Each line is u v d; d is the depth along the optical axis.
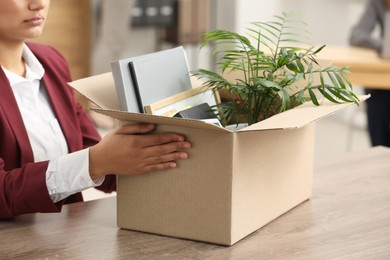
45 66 1.85
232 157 1.34
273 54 1.56
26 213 1.52
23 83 1.75
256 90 1.52
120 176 1.46
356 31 4.59
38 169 1.49
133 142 1.41
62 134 1.83
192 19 6.01
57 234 1.45
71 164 1.47
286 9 6.32
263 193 1.46
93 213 1.57
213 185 1.37
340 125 5.87
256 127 1.30
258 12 6.26
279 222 1.52
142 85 1.45
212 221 1.39
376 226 1.51
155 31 6.35
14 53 1.74
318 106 1.48
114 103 1.51
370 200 1.67
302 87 1.62
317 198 1.68
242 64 1.56
